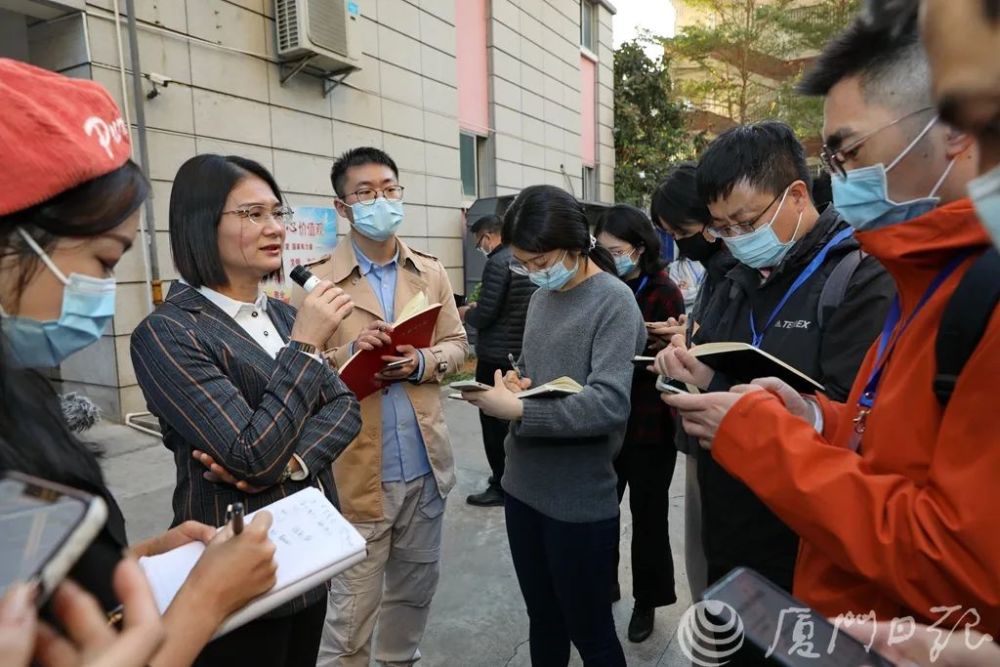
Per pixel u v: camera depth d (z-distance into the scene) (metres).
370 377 1.86
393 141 6.55
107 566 0.63
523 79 9.13
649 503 2.37
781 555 1.43
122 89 4.18
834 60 0.94
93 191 0.78
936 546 0.74
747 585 0.84
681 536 3.25
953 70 0.47
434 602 2.64
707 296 2.23
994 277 0.73
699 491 1.80
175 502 1.34
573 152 10.71
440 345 2.20
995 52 0.45
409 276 2.26
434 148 7.14
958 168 0.85
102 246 0.82
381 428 1.96
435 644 2.36
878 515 0.81
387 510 1.97
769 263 1.54
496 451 3.57
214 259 1.35
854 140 0.92
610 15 11.80
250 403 1.32
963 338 0.73
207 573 0.84
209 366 1.26
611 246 2.71
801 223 1.47
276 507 1.15
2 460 0.60
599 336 1.70
